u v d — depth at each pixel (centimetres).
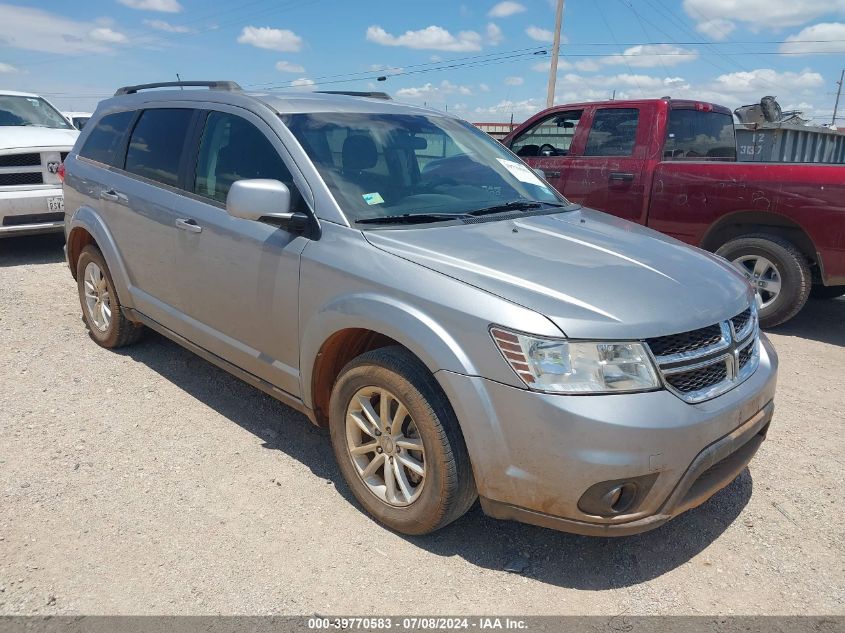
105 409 418
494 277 276
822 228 561
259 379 371
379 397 310
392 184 360
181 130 423
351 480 322
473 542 303
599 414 246
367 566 284
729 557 298
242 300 363
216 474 349
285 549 293
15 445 371
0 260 816
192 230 388
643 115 675
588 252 312
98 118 519
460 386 264
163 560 282
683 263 319
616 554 299
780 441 405
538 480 256
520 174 433
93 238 497
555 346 251
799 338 606
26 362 487
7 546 288
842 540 311
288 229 331
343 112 387
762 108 924
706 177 620
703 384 274
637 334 256
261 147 366
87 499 323
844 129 1111
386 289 289
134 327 500
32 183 775
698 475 264
